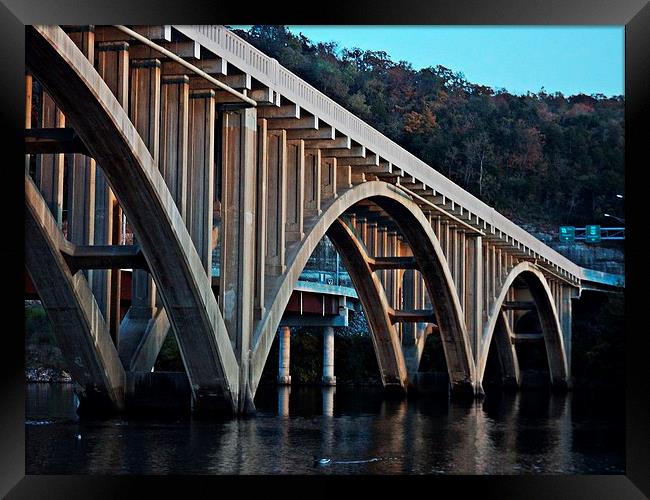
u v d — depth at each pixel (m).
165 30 33.03
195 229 35.94
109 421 38.03
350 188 49.75
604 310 109.75
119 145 31.11
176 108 34.94
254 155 39.59
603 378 105.75
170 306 35.47
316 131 43.84
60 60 28.00
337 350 110.69
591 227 108.81
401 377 68.06
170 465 29.36
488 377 112.25
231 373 37.47
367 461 32.25
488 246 75.94
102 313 39.53
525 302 95.12
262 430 37.16
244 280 38.47
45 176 37.94
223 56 35.84
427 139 117.31
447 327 66.06
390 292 68.38
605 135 124.56
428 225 60.09
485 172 120.62
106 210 39.84
